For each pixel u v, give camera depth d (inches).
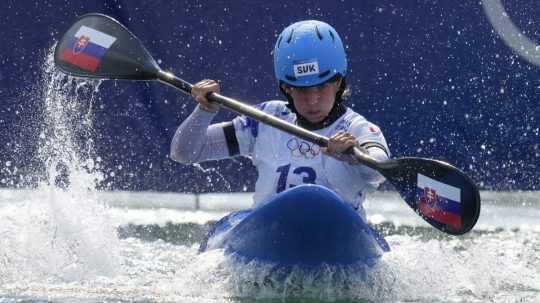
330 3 933.2
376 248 588.4
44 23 942.4
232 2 938.7
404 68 930.7
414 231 846.5
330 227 557.9
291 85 603.5
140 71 679.1
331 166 619.8
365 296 573.3
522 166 925.8
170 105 944.3
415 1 925.8
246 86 943.7
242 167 950.4
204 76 943.0
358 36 932.6
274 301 555.5
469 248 756.6
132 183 948.6
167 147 947.3
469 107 928.3
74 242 684.1
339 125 632.4
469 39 923.4
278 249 572.7
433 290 590.9
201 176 952.3
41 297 553.3
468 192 553.0
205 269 595.8
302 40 599.5
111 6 944.3
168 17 942.4
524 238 804.6
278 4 936.9
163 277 628.1
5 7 947.3
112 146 944.9
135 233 814.5
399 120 935.0
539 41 919.7
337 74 611.5
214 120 943.7
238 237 587.8
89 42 703.1
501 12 919.0
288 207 555.2
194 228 842.2
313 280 577.3
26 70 944.9
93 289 580.7
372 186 638.5
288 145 632.4
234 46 941.8
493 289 601.3
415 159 567.2
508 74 923.4
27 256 654.5
